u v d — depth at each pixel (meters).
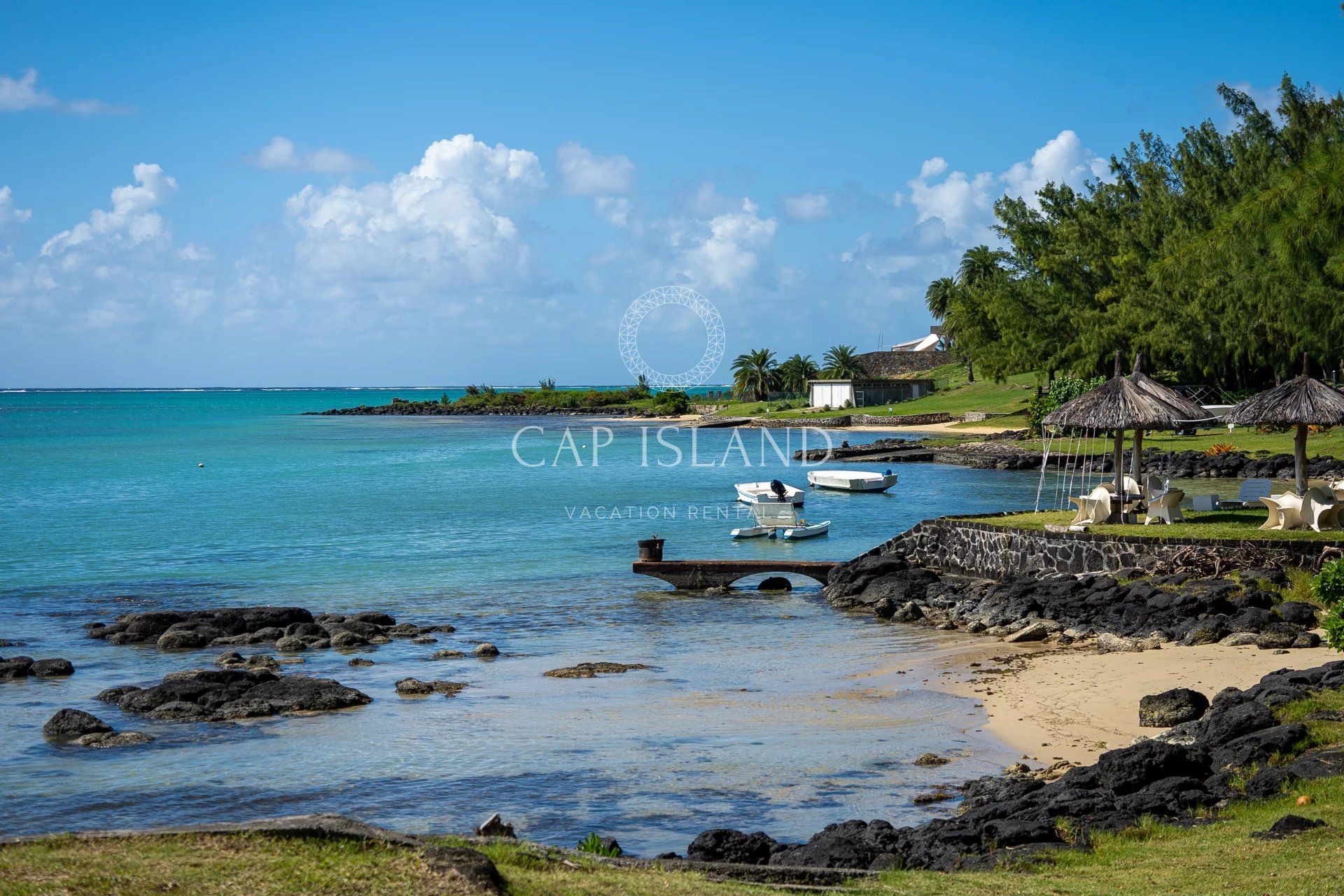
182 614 26.11
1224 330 62.66
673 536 43.44
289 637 24.64
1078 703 18.06
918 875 9.85
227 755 16.56
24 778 15.53
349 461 89.06
